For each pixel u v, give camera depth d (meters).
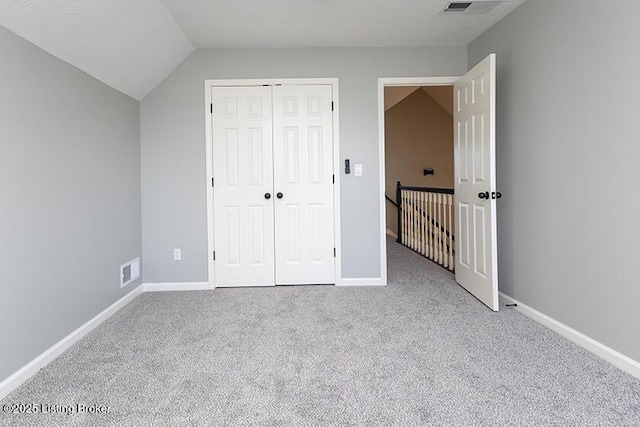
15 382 1.70
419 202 4.87
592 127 1.94
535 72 2.38
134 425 1.41
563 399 1.55
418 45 3.25
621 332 1.80
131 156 3.04
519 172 2.57
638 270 1.71
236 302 2.91
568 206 2.13
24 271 1.80
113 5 2.11
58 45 2.00
